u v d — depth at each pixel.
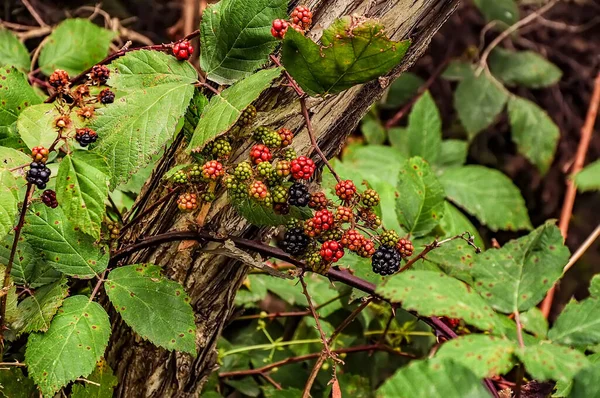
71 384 0.97
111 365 0.97
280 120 0.90
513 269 0.85
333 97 0.90
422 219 1.01
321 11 0.89
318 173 0.93
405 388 0.77
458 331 1.02
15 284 0.94
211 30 0.90
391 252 0.89
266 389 1.11
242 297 1.14
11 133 0.94
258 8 0.89
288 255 0.91
